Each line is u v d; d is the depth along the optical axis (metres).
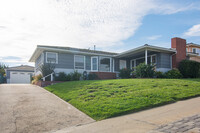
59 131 4.41
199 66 15.69
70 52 17.12
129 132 3.98
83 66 18.06
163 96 7.02
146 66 13.77
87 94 7.89
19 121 5.08
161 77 14.57
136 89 8.26
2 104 6.89
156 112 5.43
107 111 5.62
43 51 16.05
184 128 3.88
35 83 16.70
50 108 6.50
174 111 5.39
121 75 17.05
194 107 5.73
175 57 15.95
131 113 5.54
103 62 18.98
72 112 6.02
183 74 15.34
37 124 4.88
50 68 15.23
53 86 11.83
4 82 28.58
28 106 6.71
